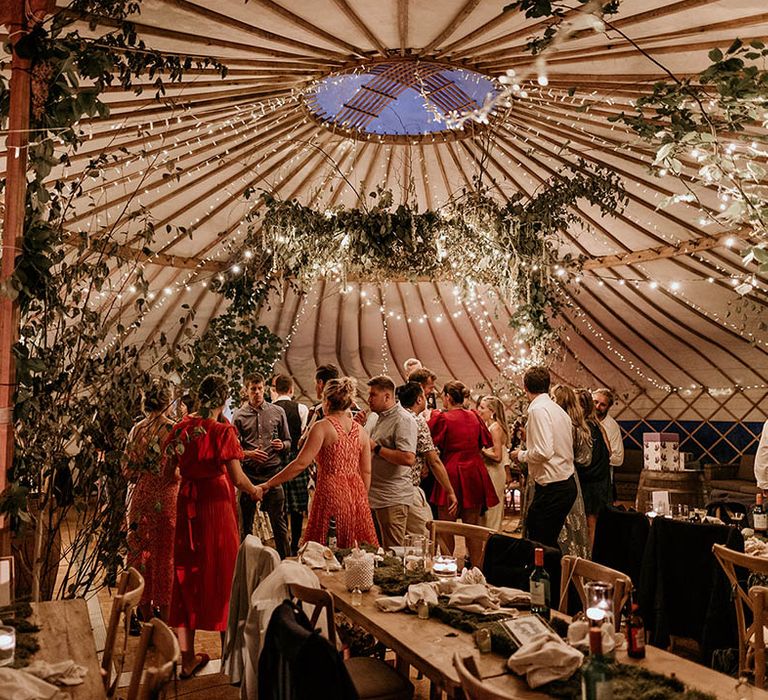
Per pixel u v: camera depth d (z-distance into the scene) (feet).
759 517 14.29
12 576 8.23
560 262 22.71
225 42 12.85
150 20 11.80
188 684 11.23
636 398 35.78
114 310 22.98
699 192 18.33
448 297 29.43
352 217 18.51
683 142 11.09
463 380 35.58
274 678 6.25
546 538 13.89
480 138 18.16
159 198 18.83
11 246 9.57
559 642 6.32
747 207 11.07
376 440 13.47
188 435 11.75
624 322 29.84
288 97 15.53
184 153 16.93
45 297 10.05
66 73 9.75
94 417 11.25
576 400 16.14
